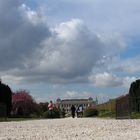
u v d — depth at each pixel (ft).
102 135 71.82
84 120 128.98
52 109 207.62
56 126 99.40
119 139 64.13
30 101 252.01
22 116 233.96
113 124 99.45
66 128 91.15
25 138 70.59
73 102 503.20
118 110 146.30
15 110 244.01
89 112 216.33
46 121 130.21
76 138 67.56
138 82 166.71
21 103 248.73
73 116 191.21
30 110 250.16
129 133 73.77
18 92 252.62
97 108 228.84
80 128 89.66
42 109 272.51
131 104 141.79
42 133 79.46
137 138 64.85
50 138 69.21
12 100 245.24
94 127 91.40
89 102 500.33
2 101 213.87
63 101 509.35
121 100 145.18
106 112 199.21
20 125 107.45
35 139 68.54
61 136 72.13
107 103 202.49
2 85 215.10
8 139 69.67
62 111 242.17
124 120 118.11
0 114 151.94
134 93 162.81
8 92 219.00
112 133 75.31
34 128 94.27
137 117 138.00
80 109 220.64
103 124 100.83
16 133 81.10
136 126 90.74
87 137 68.80
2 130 89.61
